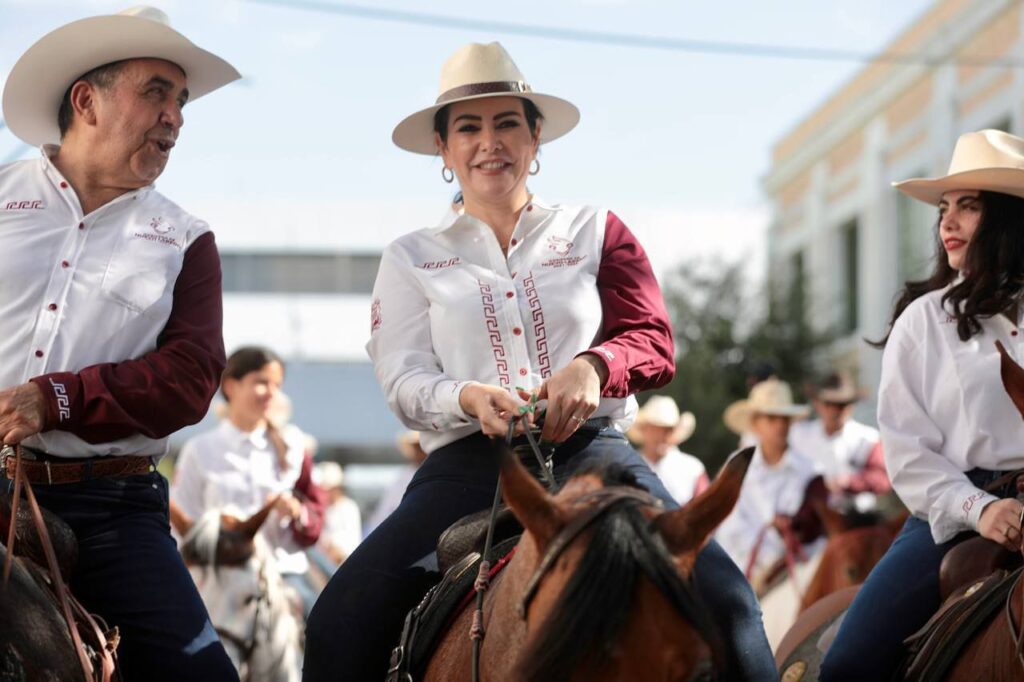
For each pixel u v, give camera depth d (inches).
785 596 505.7
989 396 252.2
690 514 174.1
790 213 1590.8
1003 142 266.2
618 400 248.7
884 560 264.2
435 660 214.1
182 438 999.0
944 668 236.7
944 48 1204.5
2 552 207.3
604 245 258.8
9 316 240.1
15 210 245.6
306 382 1236.5
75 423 229.3
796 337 1302.9
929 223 1251.2
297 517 436.8
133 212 251.4
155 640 233.3
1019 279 255.9
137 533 240.1
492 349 249.6
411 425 252.8
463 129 257.0
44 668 202.1
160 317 247.0
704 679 162.7
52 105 259.0
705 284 1331.2
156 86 251.9
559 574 169.6
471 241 258.4
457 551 226.8
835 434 604.7
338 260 1589.6
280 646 344.8
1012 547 237.6
